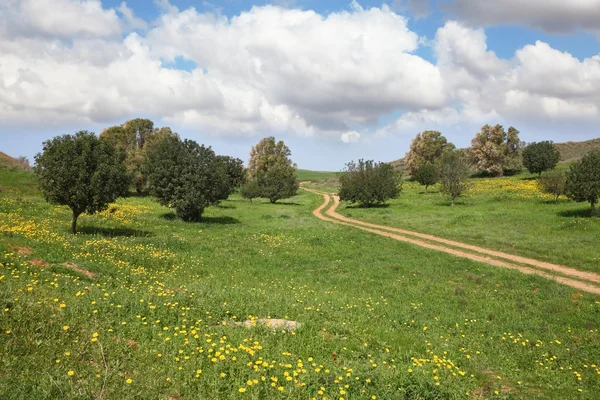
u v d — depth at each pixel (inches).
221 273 775.7
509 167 3376.0
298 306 514.0
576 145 4338.1
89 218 1257.4
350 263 943.0
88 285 507.5
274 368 308.3
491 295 706.2
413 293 708.7
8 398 214.1
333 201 2977.4
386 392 298.5
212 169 1600.6
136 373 270.5
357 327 471.5
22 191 1509.6
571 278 813.2
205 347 332.8
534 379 397.7
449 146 3774.6
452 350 453.4
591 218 1360.7
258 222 1708.9
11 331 283.7
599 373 416.5
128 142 2534.5
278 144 3912.4
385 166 2354.8
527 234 1236.5
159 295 460.1
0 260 553.3
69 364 265.7
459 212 1796.3
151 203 1993.1
